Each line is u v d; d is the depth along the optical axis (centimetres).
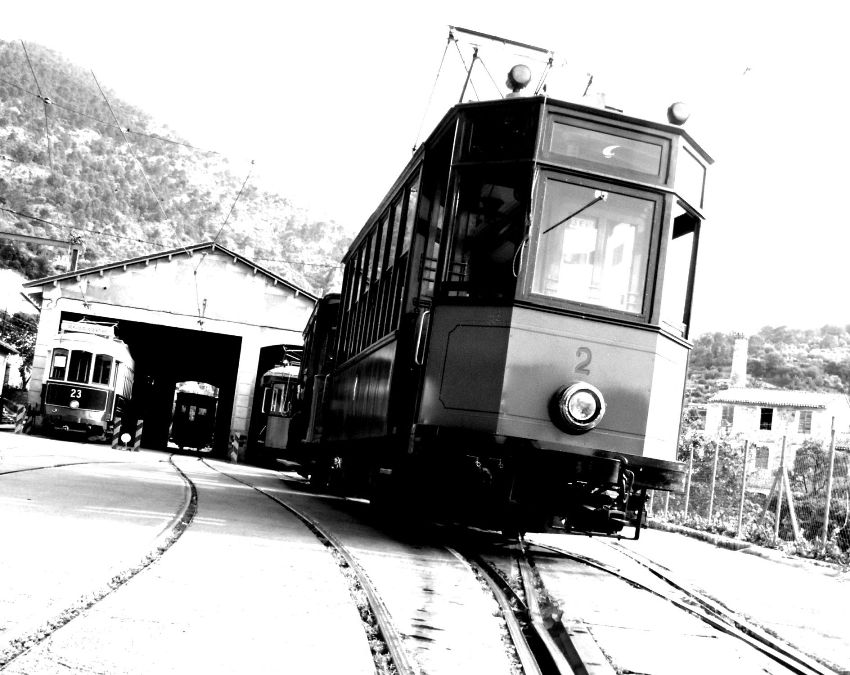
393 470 969
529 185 816
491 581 714
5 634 395
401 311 960
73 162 11188
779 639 600
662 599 731
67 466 1560
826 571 1130
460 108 877
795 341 12506
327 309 1741
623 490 828
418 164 999
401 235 1048
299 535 895
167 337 4456
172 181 13012
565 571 852
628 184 832
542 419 800
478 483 824
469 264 846
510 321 802
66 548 646
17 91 13788
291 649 425
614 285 825
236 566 649
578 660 468
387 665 416
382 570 711
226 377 5044
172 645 409
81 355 3353
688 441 2766
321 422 1653
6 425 4216
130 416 4250
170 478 1605
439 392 841
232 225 12644
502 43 1018
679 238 862
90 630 420
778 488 1525
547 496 818
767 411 5572
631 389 816
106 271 3697
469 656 456
